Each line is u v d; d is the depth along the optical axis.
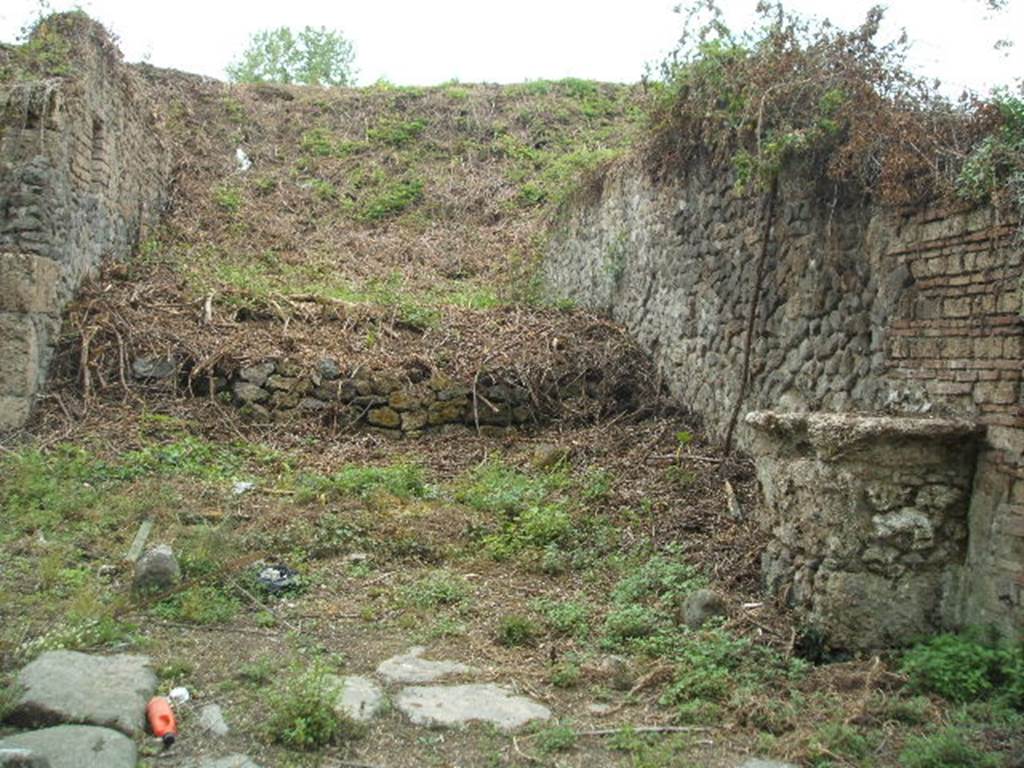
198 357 8.59
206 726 3.73
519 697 4.14
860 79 5.77
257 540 5.95
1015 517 4.27
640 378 9.09
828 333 6.11
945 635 4.40
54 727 3.53
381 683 4.23
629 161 9.80
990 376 4.56
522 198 15.92
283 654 4.49
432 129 17.94
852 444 4.57
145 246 11.32
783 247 6.68
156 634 4.62
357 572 5.71
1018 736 3.67
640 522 6.54
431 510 6.80
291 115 17.84
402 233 14.88
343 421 8.65
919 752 3.54
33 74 8.48
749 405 7.12
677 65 7.80
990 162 4.57
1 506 6.15
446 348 9.41
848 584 4.59
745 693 4.10
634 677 4.34
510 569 5.91
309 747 3.60
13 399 7.47
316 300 10.00
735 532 6.18
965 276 4.80
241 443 8.03
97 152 9.45
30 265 7.63
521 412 8.96
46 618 4.68
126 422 7.88
